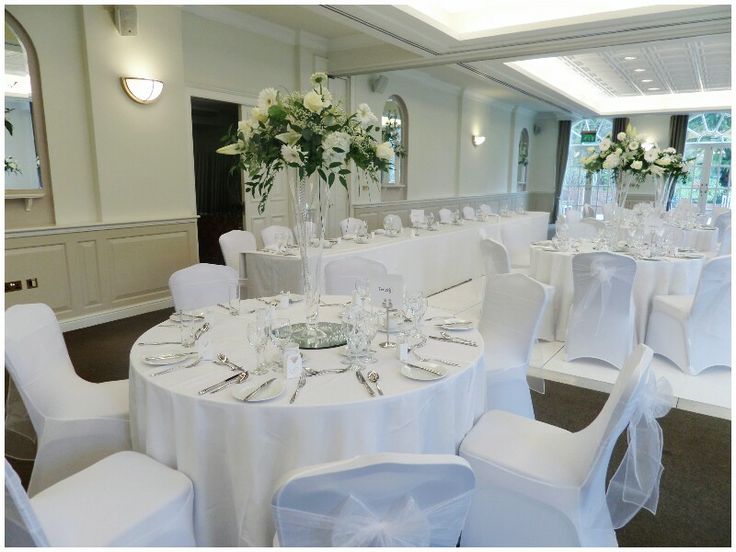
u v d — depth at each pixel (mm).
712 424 2809
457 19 5699
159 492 1508
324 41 6824
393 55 6367
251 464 1513
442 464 1022
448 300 5535
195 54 5461
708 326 3471
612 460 2461
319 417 1492
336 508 1034
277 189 6816
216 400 1534
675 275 3908
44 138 4301
